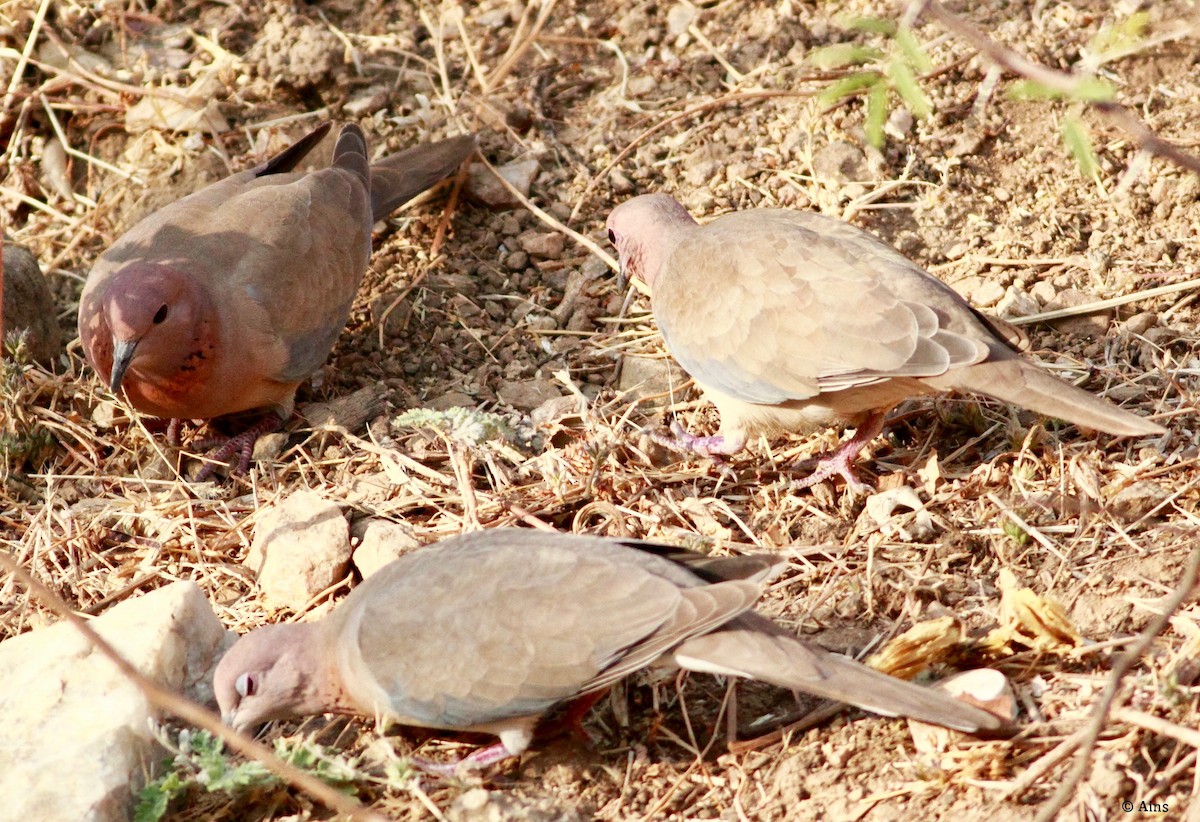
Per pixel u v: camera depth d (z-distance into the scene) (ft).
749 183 45.14
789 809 26.12
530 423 39.04
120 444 39.65
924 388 32.14
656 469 36.45
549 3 51.44
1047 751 25.81
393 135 48.67
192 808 27.61
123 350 35.68
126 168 48.11
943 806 25.22
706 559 26.58
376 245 45.98
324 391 41.57
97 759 26.71
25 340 39.93
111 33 51.49
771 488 35.37
